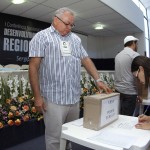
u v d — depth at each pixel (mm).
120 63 2311
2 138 2213
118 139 941
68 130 1066
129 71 2246
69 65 1384
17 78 2516
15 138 2330
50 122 1380
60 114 1369
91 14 5121
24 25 5379
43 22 5848
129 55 2236
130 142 904
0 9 4602
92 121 1066
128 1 5875
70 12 1379
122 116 1322
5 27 4980
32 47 1342
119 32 7715
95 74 1544
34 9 4621
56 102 1353
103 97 1067
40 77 1405
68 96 1384
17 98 2447
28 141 2436
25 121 2418
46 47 1344
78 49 1488
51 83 1361
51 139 1400
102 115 1066
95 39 8555
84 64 1584
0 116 2227
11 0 4012
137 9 6906
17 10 4699
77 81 1462
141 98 1821
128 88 2277
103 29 7020
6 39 5016
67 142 1168
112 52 8578
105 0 4355
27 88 2578
